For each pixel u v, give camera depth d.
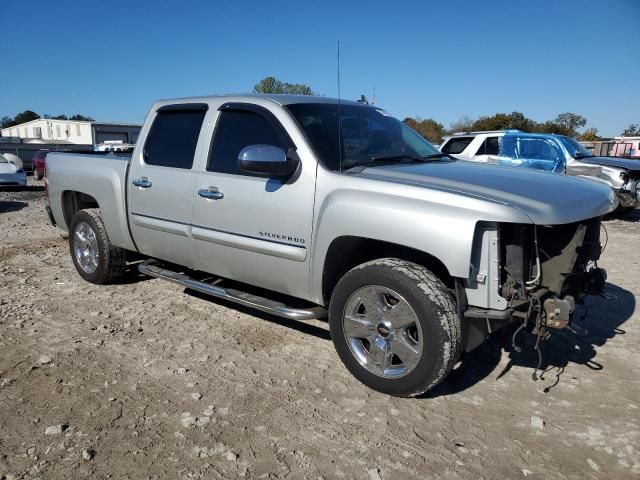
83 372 3.90
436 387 3.74
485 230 3.16
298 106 4.23
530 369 4.03
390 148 4.40
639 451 3.04
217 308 5.28
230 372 3.92
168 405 3.46
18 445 3.02
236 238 4.26
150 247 5.19
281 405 3.47
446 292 3.29
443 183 3.47
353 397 3.58
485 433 3.19
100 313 5.13
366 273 3.48
